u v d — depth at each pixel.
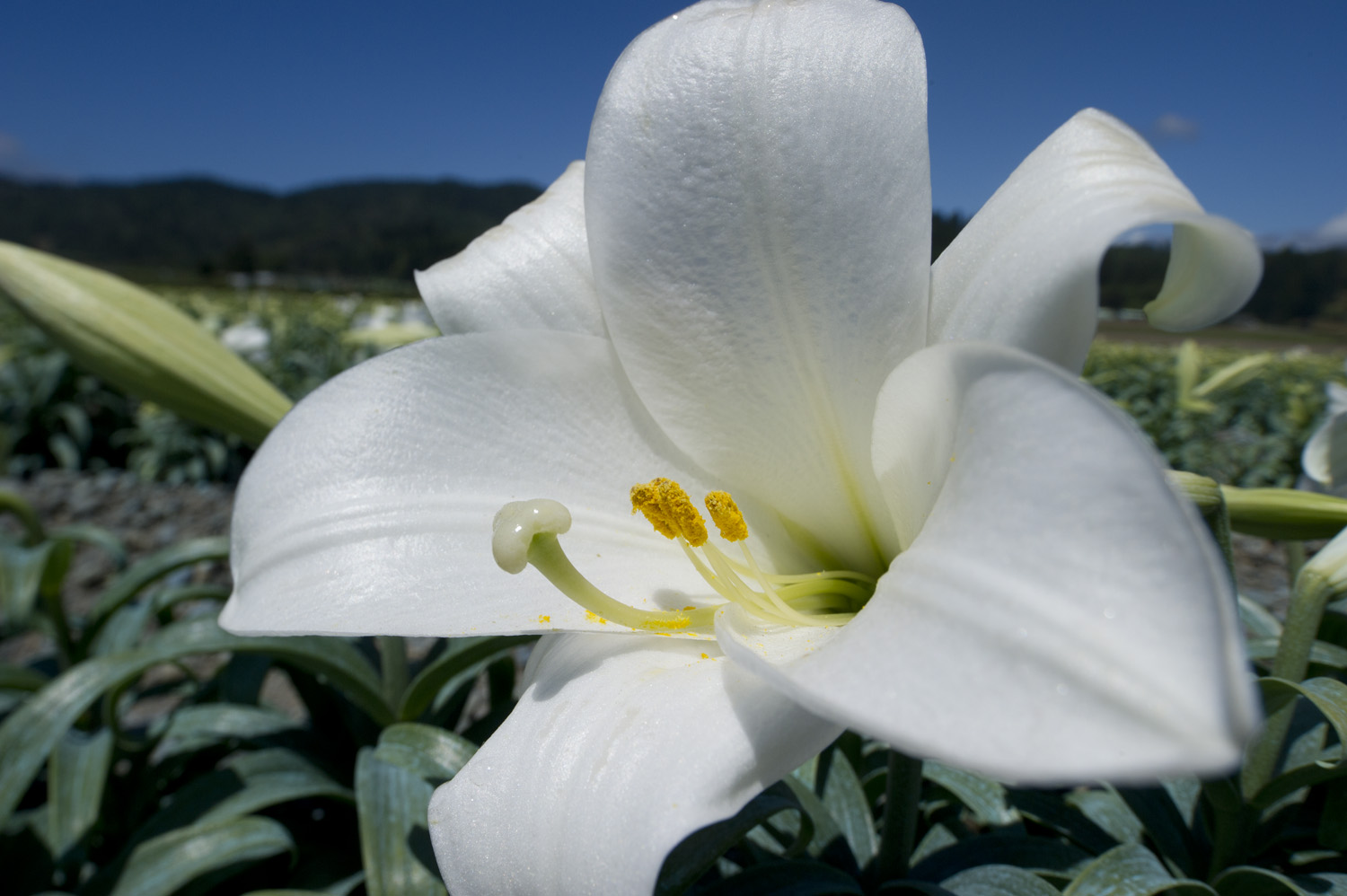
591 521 0.14
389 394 0.13
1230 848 0.14
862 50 0.12
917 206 0.11
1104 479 0.07
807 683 0.08
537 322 0.15
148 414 0.80
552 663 0.12
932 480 0.10
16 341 0.90
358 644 0.26
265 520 0.13
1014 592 0.07
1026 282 0.10
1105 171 0.10
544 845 0.09
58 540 0.26
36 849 0.21
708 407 0.13
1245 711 0.06
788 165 0.12
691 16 0.13
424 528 0.13
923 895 0.14
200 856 0.19
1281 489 0.15
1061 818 0.16
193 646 0.20
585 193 0.13
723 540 0.14
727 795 0.09
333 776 0.22
